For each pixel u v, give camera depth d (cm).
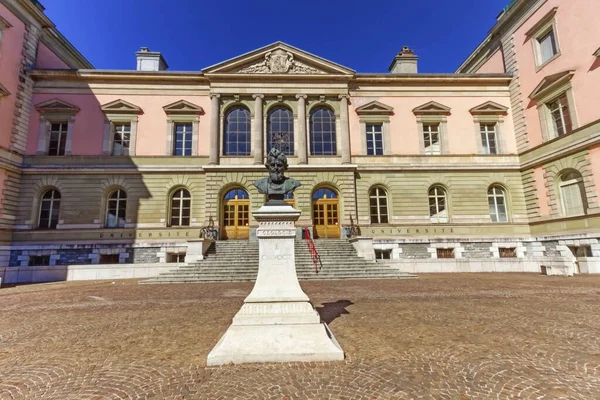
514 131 2531
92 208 2245
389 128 2523
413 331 641
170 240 2239
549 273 1727
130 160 2327
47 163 2264
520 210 2412
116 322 755
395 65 2900
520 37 2486
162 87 2462
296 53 2527
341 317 764
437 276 1717
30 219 2186
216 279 1576
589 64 1956
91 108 2380
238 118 2509
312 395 382
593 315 755
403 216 2381
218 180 2328
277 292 541
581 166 1995
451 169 2444
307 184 2372
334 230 2378
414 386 402
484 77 2561
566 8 2097
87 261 2169
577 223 2008
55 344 593
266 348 492
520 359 486
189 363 489
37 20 2394
